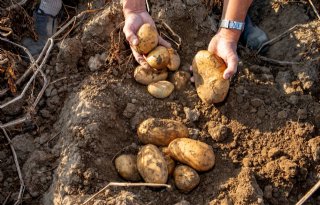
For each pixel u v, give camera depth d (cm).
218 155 232
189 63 260
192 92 249
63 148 232
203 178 224
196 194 220
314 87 251
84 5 294
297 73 254
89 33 266
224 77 230
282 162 223
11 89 253
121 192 214
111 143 233
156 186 217
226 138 236
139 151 224
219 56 242
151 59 241
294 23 277
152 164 213
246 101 244
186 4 273
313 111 239
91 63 259
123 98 246
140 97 247
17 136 244
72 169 219
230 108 244
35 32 280
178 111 245
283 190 220
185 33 270
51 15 282
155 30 242
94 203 208
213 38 246
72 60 260
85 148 225
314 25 270
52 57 267
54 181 225
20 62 265
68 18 286
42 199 228
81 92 246
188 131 233
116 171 225
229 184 218
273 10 284
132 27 249
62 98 257
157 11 271
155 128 225
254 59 267
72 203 211
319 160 225
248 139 235
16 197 230
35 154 235
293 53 264
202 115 244
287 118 238
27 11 287
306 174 223
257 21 286
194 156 215
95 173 219
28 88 259
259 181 222
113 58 256
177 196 219
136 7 253
